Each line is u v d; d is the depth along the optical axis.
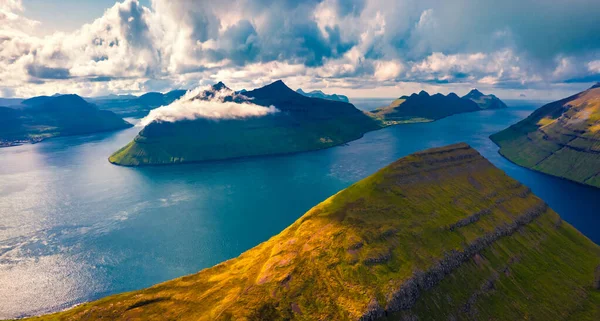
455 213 185.12
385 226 160.38
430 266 145.25
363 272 135.12
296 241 154.75
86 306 132.75
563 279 168.00
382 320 120.75
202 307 124.31
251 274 140.75
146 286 183.00
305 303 121.50
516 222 196.62
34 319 128.75
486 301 144.88
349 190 196.62
